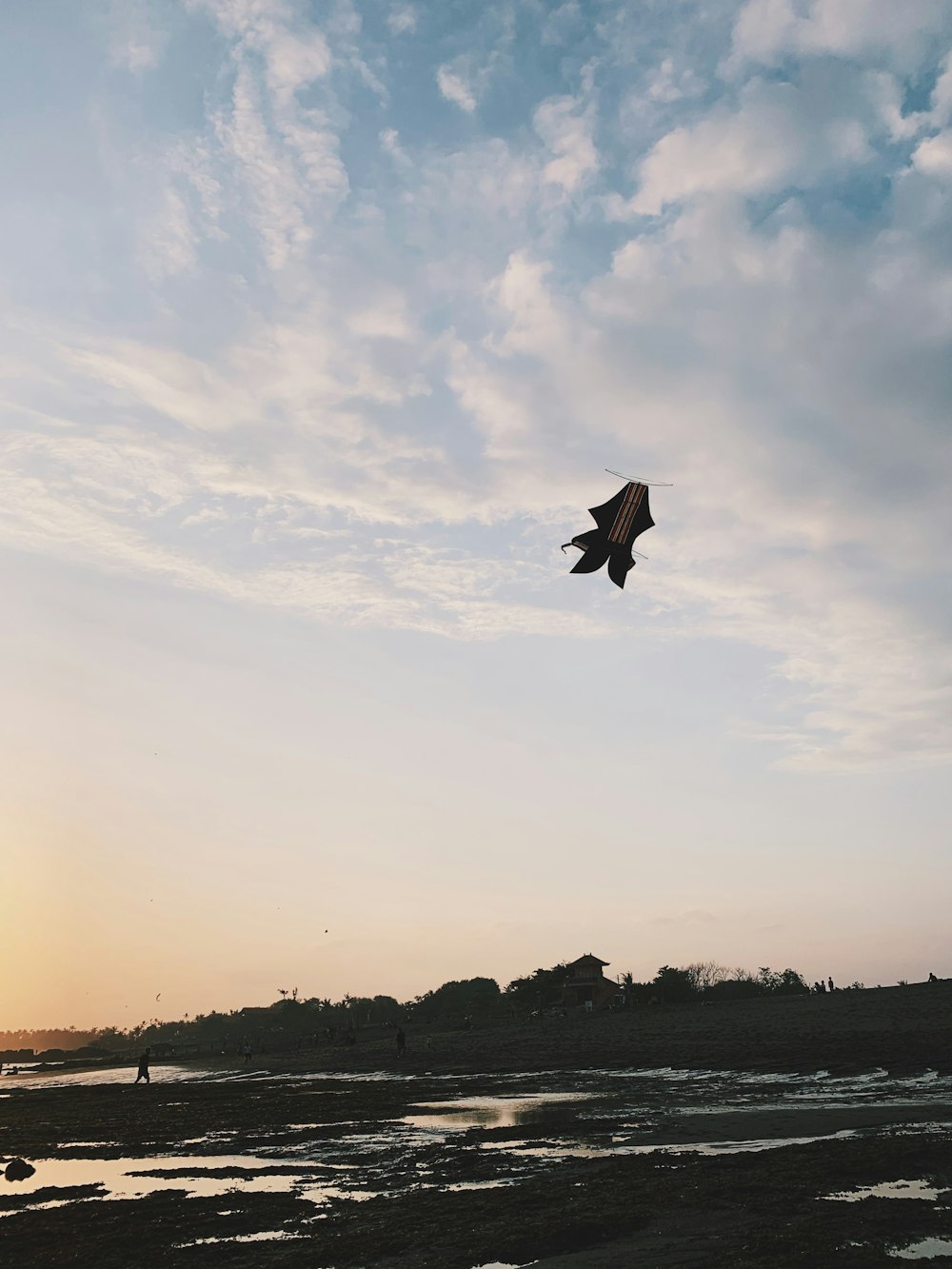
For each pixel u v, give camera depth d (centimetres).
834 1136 2183
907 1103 2753
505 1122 2739
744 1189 1568
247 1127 2922
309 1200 1719
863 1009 5862
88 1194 1873
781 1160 1841
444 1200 1647
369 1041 8994
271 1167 2125
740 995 11212
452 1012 13788
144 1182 1991
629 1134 2372
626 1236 1332
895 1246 1209
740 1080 3781
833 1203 1451
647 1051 5316
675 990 10356
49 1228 1567
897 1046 4300
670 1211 1455
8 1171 2134
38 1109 4009
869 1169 1686
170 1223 1560
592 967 11119
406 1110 3244
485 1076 4762
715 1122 2505
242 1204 1694
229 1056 10681
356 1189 1820
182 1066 9462
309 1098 3969
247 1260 1312
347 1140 2503
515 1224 1410
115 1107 3959
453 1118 2925
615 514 1919
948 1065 3631
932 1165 1725
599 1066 4841
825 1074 3709
